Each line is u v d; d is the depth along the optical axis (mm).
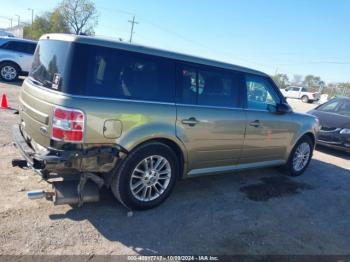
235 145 4684
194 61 4137
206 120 4180
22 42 14406
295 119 5660
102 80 3334
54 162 3100
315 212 4625
